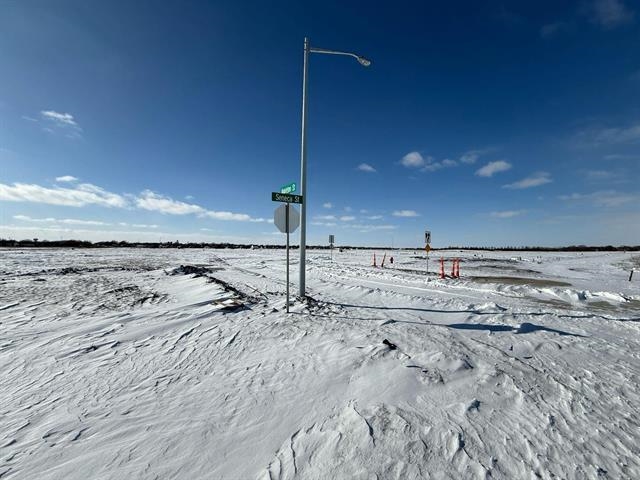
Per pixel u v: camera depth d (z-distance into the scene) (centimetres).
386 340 561
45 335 665
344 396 397
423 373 438
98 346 601
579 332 661
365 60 940
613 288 1447
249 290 1147
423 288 1294
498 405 372
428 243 1916
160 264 2584
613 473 278
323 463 292
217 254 4662
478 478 270
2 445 338
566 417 353
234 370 489
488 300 1033
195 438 340
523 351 543
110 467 305
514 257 4575
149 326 703
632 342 609
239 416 374
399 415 349
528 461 289
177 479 288
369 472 278
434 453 297
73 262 2667
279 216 762
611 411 368
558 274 2200
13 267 2080
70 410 398
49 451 328
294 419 361
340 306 865
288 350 548
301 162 920
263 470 291
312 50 910
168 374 486
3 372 504
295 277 1592
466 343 569
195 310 824
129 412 391
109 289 1232
